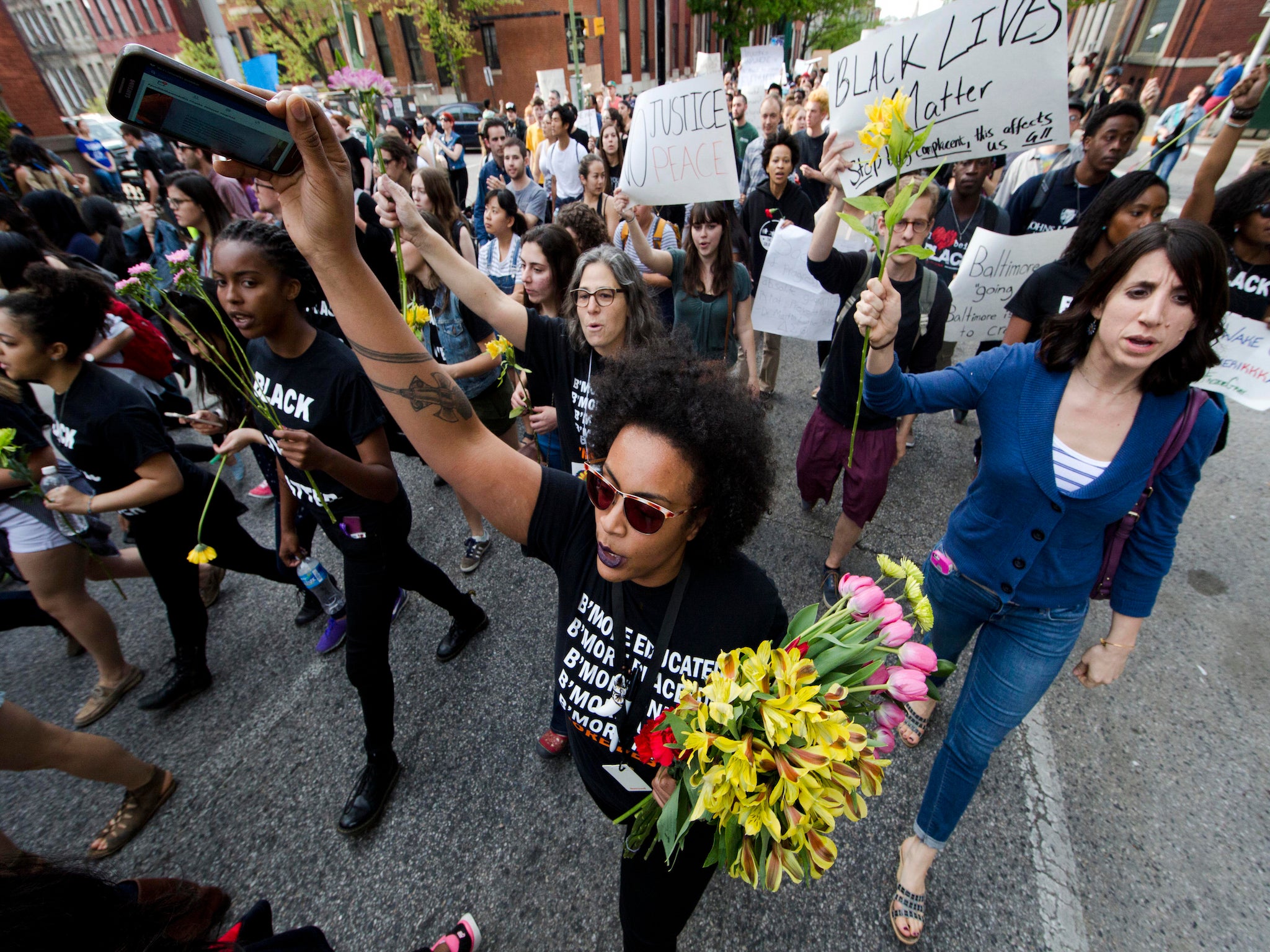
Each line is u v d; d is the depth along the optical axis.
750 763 0.81
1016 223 4.04
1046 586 1.50
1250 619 2.76
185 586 2.41
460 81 25.41
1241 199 2.06
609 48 26.16
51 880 0.56
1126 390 1.32
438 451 1.12
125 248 5.08
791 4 25.02
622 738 1.16
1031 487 1.43
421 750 2.31
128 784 2.01
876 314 1.38
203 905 0.73
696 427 0.91
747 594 1.10
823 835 0.87
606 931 1.79
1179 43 18.55
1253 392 1.82
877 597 1.02
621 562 1.01
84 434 1.99
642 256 3.42
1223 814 2.01
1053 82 2.10
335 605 2.68
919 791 2.09
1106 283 1.24
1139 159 11.68
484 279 2.15
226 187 5.15
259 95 0.77
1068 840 1.95
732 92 10.98
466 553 3.20
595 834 2.02
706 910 1.79
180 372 4.34
